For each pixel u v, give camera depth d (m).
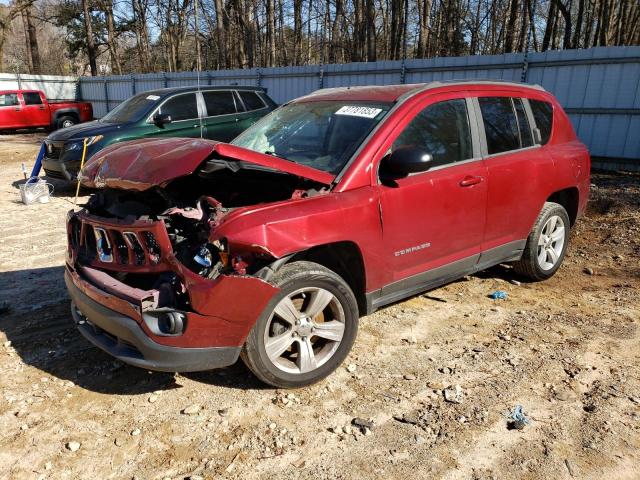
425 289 4.11
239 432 2.99
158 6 34.03
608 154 10.54
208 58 33.31
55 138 9.73
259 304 3.02
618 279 5.41
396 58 24.41
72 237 3.70
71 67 54.41
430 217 3.88
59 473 2.69
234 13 30.83
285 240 3.07
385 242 3.62
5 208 8.72
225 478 2.65
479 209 4.25
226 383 3.48
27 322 4.39
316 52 36.03
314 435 2.96
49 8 42.44
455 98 4.23
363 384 3.45
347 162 3.60
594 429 3.00
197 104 10.43
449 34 25.83
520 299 4.87
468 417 3.11
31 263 5.88
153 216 3.40
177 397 3.33
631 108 10.07
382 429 3.01
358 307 3.76
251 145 4.35
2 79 25.78
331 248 3.53
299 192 3.36
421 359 3.77
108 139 9.45
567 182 5.09
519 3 18.53
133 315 3.01
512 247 4.77
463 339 4.07
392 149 3.73
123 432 3.00
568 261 6.03
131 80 23.72
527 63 11.28
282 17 31.61
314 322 3.37
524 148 4.75
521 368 3.64
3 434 2.98
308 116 4.31
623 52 9.94
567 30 18.78
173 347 2.96
